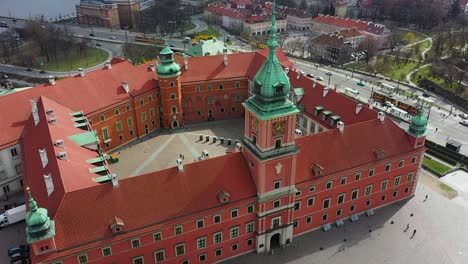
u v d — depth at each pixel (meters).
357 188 91.69
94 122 117.81
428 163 118.31
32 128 99.62
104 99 120.56
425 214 96.56
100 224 70.12
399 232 91.06
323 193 87.56
